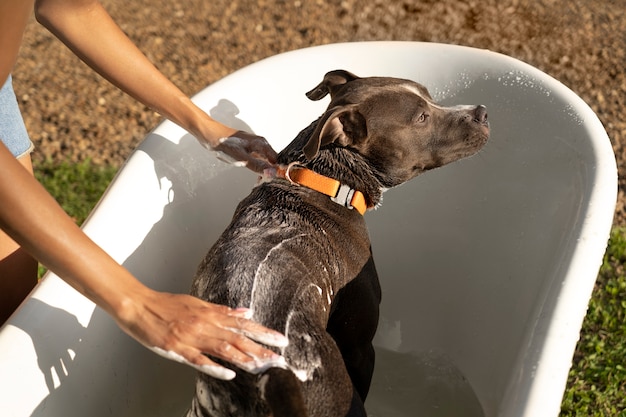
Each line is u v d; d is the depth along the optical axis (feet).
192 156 4.33
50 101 7.15
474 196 4.50
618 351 4.91
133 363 3.87
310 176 3.78
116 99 7.20
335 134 3.80
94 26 3.93
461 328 4.45
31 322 3.34
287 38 7.73
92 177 6.36
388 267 4.76
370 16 7.95
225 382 3.13
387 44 4.76
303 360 3.16
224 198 4.48
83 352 3.53
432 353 4.55
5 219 2.90
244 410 3.11
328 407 3.18
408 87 4.03
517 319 4.03
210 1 8.21
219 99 4.50
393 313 4.71
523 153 4.33
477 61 4.58
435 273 4.63
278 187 3.80
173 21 7.95
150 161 4.14
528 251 4.11
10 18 3.17
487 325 4.28
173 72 7.33
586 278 3.43
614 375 4.77
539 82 4.39
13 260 4.01
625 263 5.47
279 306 3.26
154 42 7.67
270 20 7.95
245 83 4.61
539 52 7.41
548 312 3.33
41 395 3.28
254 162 4.05
